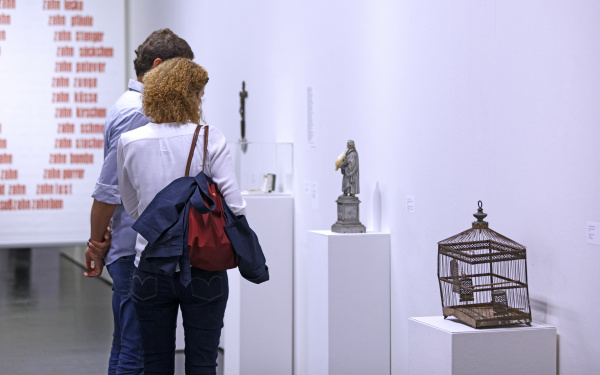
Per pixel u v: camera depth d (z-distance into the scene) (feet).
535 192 9.90
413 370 10.05
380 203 13.88
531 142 9.96
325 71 16.02
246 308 16.72
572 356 9.26
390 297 13.41
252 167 18.03
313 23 16.57
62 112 32.68
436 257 12.06
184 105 9.52
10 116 32.19
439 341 9.36
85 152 32.86
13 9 32.24
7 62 32.19
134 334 11.35
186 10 27.07
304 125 17.03
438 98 12.06
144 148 9.34
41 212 32.48
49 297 27.71
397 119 13.28
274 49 18.92
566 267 9.37
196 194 9.00
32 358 18.67
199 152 9.37
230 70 22.49
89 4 32.86
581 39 9.06
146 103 9.52
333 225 13.65
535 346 9.37
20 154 32.30
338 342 13.06
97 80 32.96
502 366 9.25
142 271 9.05
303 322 16.53
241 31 21.44
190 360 9.32
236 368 16.80
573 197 9.23
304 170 16.92
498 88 10.62
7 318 23.80
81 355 18.99
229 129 22.68
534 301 9.95
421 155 12.55
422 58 12.47
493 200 10.76
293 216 17.28
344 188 13.57
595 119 8.87
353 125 14.85
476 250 10.90
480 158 11.03
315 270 13.60
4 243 32.14
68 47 32.73
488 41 10.82
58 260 38.14
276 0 18.72
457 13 11.53
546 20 9.65
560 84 9.42
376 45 13.94
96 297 27.73
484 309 9.94
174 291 9.00
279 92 18.61
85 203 32.81
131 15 35.78
